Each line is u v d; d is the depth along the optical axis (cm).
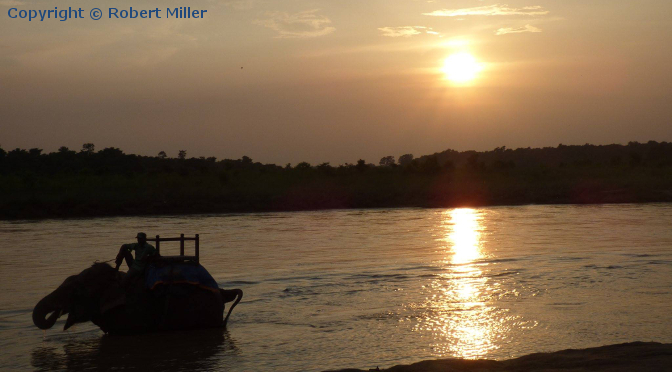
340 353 911
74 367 870
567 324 1046
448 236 2503
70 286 1038
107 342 996
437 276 1515
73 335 1040
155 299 1059
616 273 1523
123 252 1080
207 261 1812
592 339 959
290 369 845
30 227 3097
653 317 1084
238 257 1900
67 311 1030
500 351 907
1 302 1258
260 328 1059
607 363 717
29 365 880
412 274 1549
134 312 1038
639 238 2320
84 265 1744
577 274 1515
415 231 2741
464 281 1444
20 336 1030
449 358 845
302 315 1141
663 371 670
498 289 1345
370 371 751
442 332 1012
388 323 1074
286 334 1018
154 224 3253
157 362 888
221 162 9744
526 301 1223
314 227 3014
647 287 1346
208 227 3045
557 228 2795
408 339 977
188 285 1065
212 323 1065
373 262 1769
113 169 7594
